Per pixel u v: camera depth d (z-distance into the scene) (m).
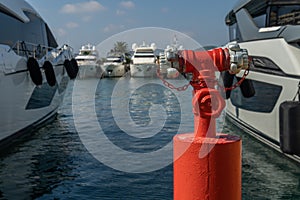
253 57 7.88
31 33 11.28
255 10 8.53
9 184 5.99
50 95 11.77
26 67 9.62
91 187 5.69
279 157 6.91
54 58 12.31
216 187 1.84
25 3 11.29
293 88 6.19
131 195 5.28
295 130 4.17
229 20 11.05
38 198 5.35
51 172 6.59
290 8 7.62
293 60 6.24
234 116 9.98
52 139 9.47
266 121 7.43
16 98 8.99
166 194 5.27
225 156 1.84
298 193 5.21
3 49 8.44
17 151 8.34
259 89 7.71
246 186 5.52
